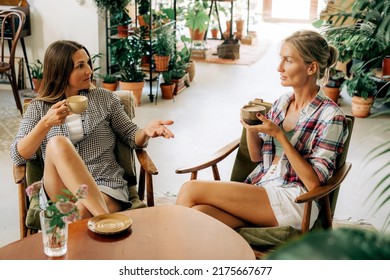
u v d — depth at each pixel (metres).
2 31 4.82
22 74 5.70
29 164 2.45
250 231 2.12
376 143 4.21
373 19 4.29
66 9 5.52
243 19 8.95
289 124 2.30
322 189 2.07
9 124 4.57
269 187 2.22
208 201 2.20
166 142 4.23
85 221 1.87
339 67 5.71
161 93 5.68
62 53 2.38
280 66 2.23
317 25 5.18
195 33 7.91
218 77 6.52
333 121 2.16
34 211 2.24
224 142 4.29
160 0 6.95
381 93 5.22
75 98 2.14
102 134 2.50
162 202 3.19
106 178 2.41
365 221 3.01
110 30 5.67
